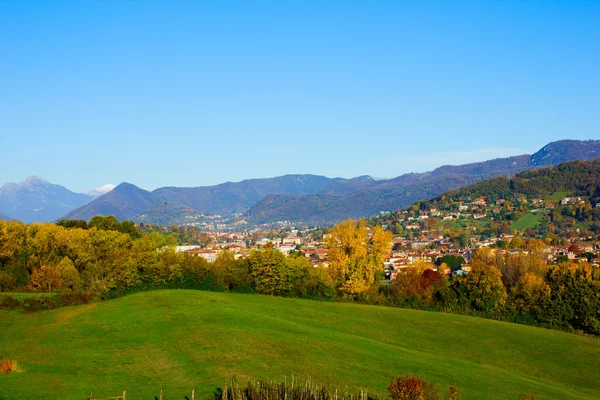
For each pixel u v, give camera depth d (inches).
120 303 2797.7
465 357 2395.4
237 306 2805.1
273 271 3521.2
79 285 3287.4
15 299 2832.2
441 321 3004.4
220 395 1453.0
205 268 3582.7
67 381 1587.1
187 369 1704.0
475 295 3496.6
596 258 7362.2
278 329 2272.4
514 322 3341.5
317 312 2957.7
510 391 1835.6
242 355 1844.2
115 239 4015.8
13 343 2062.0
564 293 3284.9
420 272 3959.2
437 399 1413.6
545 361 2444.6
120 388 1531.7
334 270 3698.3
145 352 1904.5
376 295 3631.9
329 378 1691.7
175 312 2481.5
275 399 1374.3
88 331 2219.5
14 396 1434.5
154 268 3442.4
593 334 3144.7
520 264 4431.6
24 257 3718.0
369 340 2354.8
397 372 1857.8
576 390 2122.3
